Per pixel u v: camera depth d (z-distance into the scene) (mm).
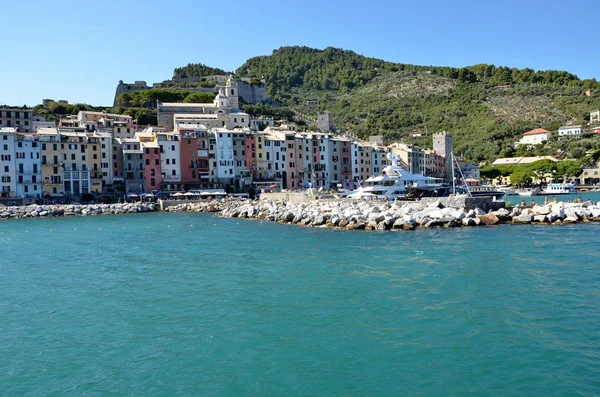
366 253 46344
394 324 26406
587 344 23031
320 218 72688
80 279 40500
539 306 28328
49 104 199125
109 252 54594
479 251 44781
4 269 45594
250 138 157250
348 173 178375
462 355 22406
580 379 19875
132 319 29125
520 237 52281
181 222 89688
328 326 26516
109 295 34844
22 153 127125
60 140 132625
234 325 27297
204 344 24812
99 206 118250
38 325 28641
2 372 22406
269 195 121625
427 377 20562
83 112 168000
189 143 148625
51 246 60844
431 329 25500
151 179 143125
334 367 21766
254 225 79250
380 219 64688
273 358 22906
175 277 39688
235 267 42781
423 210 69625
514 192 165750
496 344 23375
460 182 185375
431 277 35625
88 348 24938
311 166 169750
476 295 30797
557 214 63562
